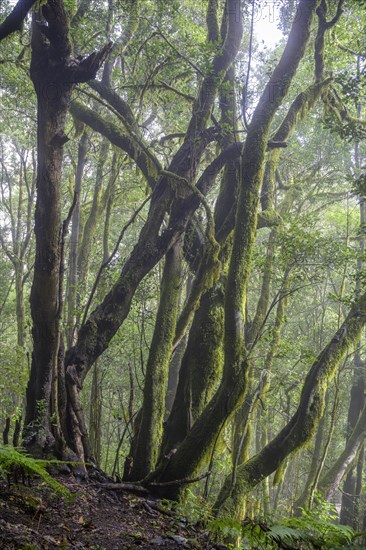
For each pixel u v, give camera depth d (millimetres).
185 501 8891
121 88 14039
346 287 23125
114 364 19406
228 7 12367
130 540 5715
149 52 12930
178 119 15664
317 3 10953
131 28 13938
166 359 10680
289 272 13133
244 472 9773
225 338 9297
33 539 4797
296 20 10734
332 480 19609
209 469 9156
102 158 20812
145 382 10516
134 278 10945
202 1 16031
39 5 7324
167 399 18312
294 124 13656
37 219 8492
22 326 22312
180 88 15047
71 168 23266
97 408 12266
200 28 15266
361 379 22688
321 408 9945
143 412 10352
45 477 4859
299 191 19719
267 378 13211
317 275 12438
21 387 17094
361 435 20078
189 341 11438
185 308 11023
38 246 8500
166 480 9180
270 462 9812
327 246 12164
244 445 12586
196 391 11008
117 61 18297
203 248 11422
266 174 14828
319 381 10039
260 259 12422
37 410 8594
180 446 9289
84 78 8188
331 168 21391
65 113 8367
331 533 4844
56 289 8578
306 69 17844
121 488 8188
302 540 4582
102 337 10539
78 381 10039
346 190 21656
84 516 6141
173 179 11422
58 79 8172
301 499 18906
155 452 10242
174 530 6766
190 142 11773
